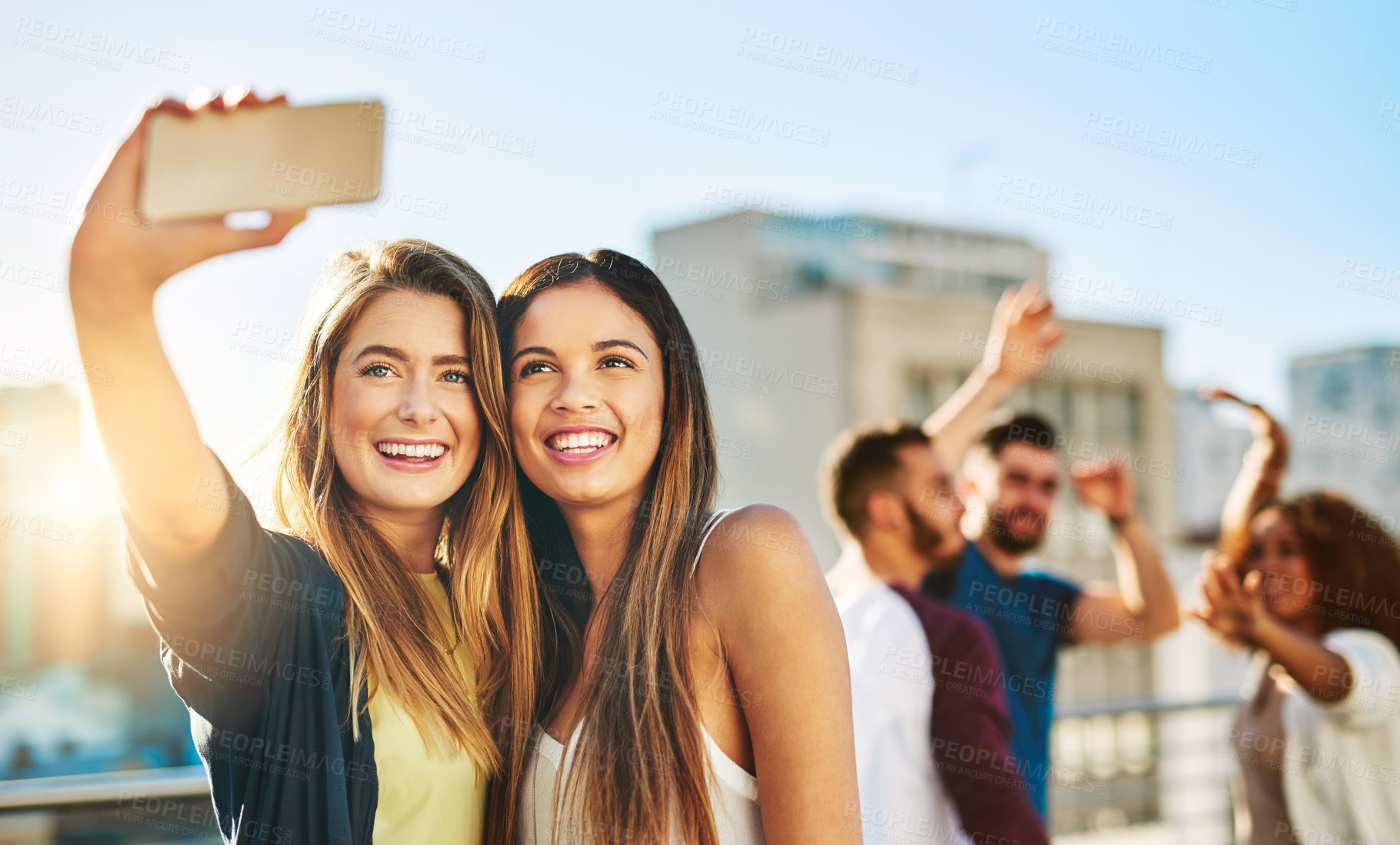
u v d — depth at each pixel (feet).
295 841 4.78
